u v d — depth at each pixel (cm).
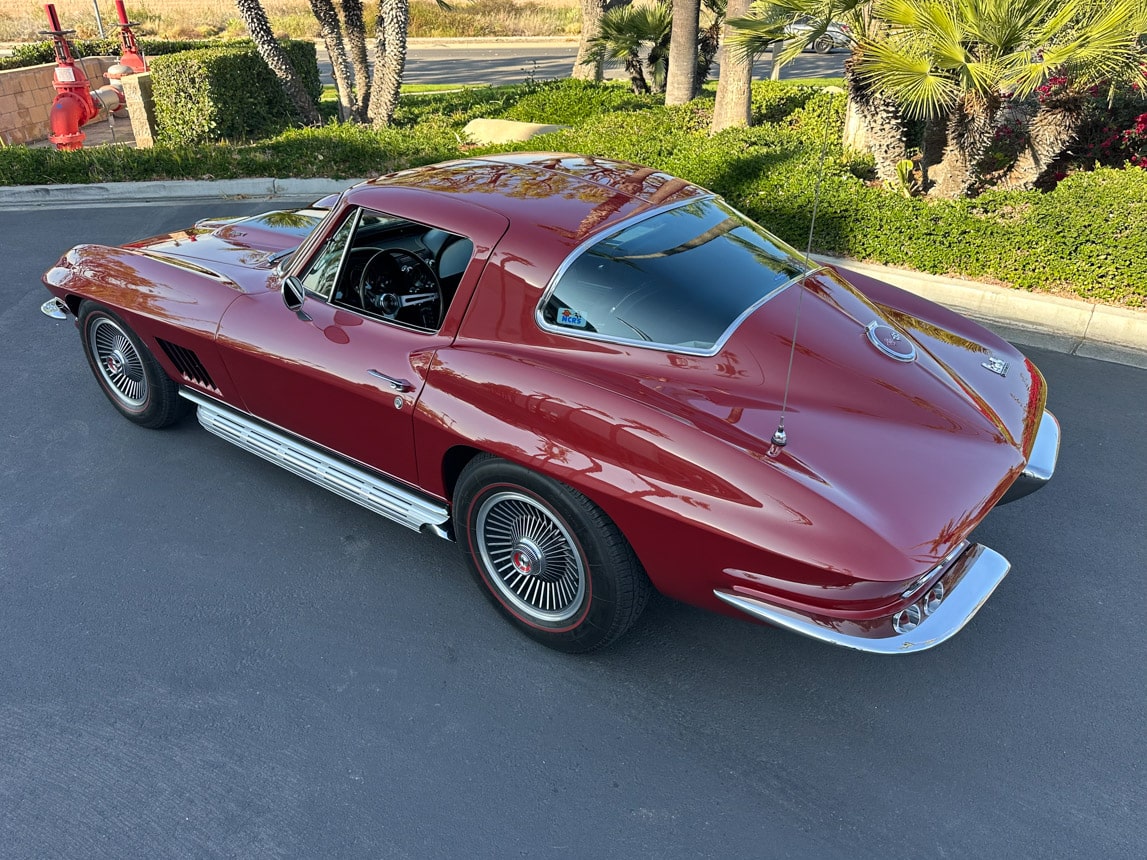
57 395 527
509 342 316
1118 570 389
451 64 2644
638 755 297
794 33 817
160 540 402
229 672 330
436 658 338
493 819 274
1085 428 502
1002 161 896
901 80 700
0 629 348
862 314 341
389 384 332
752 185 785
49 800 279
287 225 498
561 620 329
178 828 270
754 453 270
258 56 1434
